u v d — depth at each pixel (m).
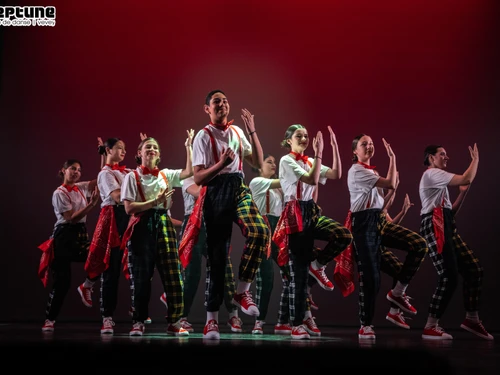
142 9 6.49
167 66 6.45
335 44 6.28
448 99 6.04
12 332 4.38
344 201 6.14
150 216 3.97
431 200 4.48
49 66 6.49
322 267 4.31
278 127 6.29
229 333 4.67
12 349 2.30
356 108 6.20
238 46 6.39
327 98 6.25
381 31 6.22
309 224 3.97
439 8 6.13
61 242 4.75
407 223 6.02
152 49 6.46
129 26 6.50
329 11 6.31
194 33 6.45
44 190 6.38
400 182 6.06
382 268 4.59
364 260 4.14
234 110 6.36
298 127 4.22
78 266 6.24
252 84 6.36
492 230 5.79
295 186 4.00
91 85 6.47
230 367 2.19
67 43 6.51
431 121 6.05
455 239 4.50
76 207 4.87
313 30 6.32
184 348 2.31
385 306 5.91
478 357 2.98
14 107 6.46
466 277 4.47
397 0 6.21
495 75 5.99
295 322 3.84
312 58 6.30
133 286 3.95
